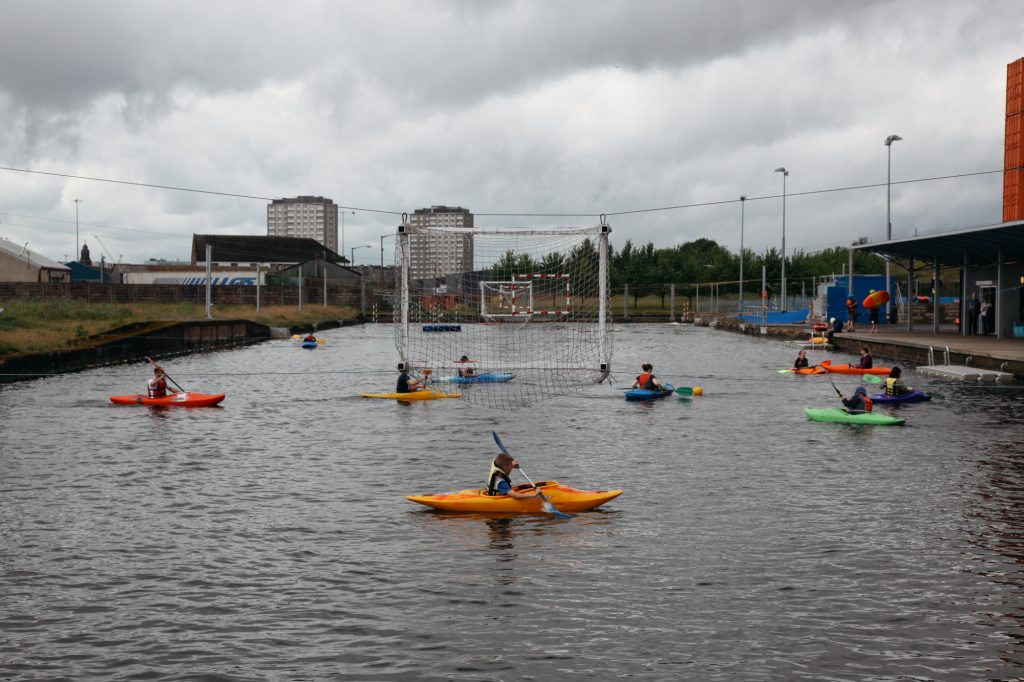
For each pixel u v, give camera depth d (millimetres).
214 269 121312
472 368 35469
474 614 11031
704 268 110562
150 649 10047
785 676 9422
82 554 13211
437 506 15695
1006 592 11648
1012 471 18672
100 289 79062
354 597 11586
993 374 34969
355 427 24703
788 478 18188
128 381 36219
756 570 12523
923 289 82562
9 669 9539
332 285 109062
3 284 76875
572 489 16047
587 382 31297
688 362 46750
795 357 49812
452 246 30094
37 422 25375
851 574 12344
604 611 11125
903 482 17719
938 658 9812
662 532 14367
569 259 37875
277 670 9555
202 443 22219
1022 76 53438
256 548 13570
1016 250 46906
